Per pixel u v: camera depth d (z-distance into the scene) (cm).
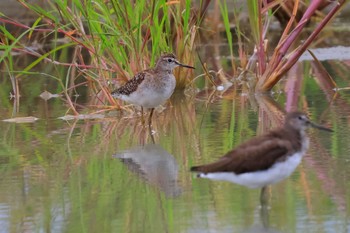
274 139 948
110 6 1797
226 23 1788
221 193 1049
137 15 1616
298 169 1138
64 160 1249
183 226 929
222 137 1350
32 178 1154
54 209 1012
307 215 949
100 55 1641
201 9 1811
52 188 1102
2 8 2372
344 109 1516
